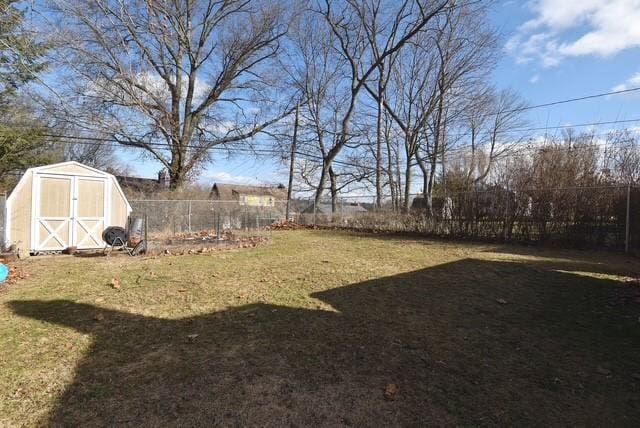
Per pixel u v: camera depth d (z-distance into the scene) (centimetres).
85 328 412
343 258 887
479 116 2741
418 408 256
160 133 2220
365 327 412
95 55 1694
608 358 330
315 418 246
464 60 2330
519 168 1302
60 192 998
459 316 450
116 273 710
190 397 271
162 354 345
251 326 418
